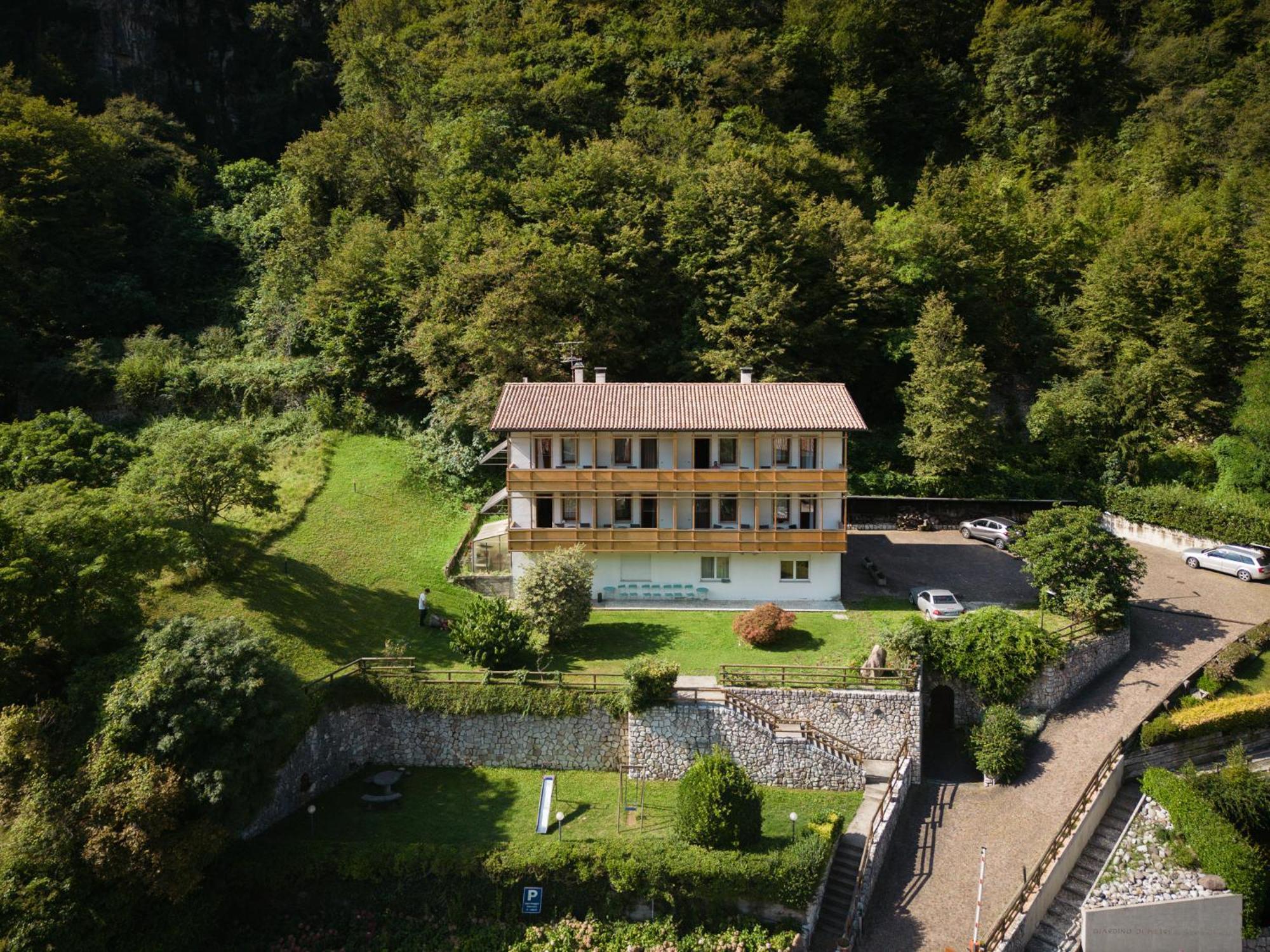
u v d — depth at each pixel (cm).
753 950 3048
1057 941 3161
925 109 9381
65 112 7219
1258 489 5578
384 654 4150
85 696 3114
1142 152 8256
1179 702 3981
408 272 6350
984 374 6144
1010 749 3719
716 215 6284
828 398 4778
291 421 6147
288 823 3441
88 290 6919
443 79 8375
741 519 4691
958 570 5181
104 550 3403
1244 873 3228
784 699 3778
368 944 3148
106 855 2753
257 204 8181
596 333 5722
